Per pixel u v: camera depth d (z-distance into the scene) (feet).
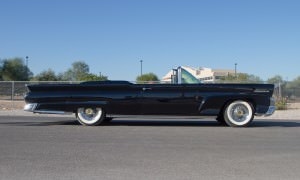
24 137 32.73
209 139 32.22
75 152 26.40
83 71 245.65
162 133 35.70
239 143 30.35
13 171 21.35
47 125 42.06
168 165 22.77
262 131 37.83
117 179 19.83
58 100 41.70
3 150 26.99
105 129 38.55
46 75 209.67
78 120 41.91
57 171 21.39
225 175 20.63
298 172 21.36
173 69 81.76
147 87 41.24
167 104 41.24
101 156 25.14
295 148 28.37
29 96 41.91
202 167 22.33
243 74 161.17
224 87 41.09
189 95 41.09
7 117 53.57
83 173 20.97
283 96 93.15
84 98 41.42
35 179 19.83
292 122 48.55
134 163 23.25
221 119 44.50
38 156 25.09
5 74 224.12
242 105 41.47
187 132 36.52
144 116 41.63
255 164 23.15
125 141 30.96
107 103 41.32
